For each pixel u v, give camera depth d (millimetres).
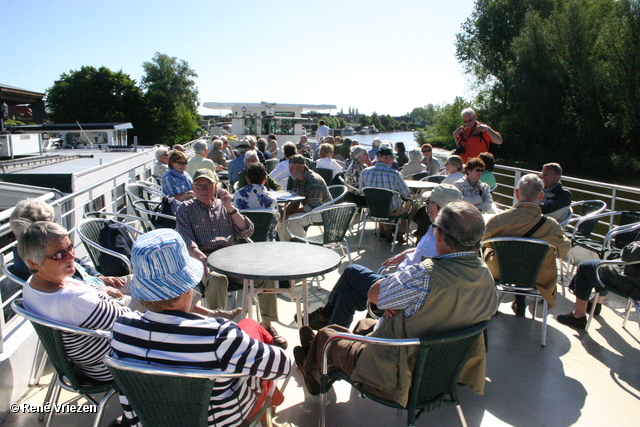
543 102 26781
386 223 5422
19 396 2471
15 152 7801
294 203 5203
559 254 3113
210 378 1440
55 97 44875
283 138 16906
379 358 1913
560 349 3160
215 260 2588
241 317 3178
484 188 4547
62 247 1857
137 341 1454
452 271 1788
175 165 4656
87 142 11648
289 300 3924
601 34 24812
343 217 4188
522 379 2787
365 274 2727
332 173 7531
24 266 2381
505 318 3656
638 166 24250
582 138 25672
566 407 2520
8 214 2432
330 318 2795
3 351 2383
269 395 1902
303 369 2330
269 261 2566
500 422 2383
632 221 4441
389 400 1941
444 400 2029
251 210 3656
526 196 3156
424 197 5336
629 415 2453
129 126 12750
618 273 3104
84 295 1896
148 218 5078
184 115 50688
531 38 27078
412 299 1802
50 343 1890
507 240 3072
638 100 23656
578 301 3426
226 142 11867
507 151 31312
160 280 1454
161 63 51031
